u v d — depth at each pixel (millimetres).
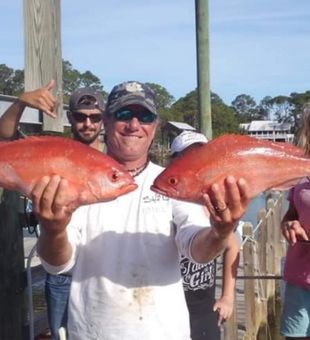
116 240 2916
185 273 3904
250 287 7367
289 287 4281
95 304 2893
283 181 2680
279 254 12602
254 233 8328
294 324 4234
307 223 4148
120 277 2885
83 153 2514
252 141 2668
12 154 2508
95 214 2947
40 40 3822
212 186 2594
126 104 2988
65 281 4242
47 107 3801
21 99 3812
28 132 4324
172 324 2891
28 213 4211
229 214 2602
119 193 2527
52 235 2625
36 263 5898
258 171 2643
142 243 2908
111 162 2537
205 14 7121
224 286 4445
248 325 7340
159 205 2945
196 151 2652
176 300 2936
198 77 7215
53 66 3896
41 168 2490
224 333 6125
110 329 2863
